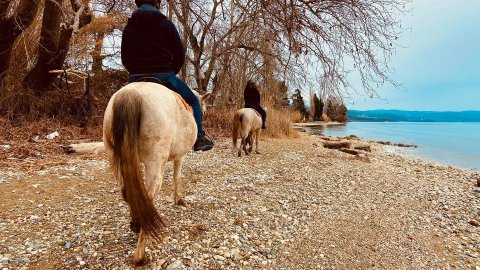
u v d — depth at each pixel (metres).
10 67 11.76
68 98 11.91
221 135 15.03
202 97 7.71
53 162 7.18
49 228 4.09
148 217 2.85
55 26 11.52
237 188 6.53
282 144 14.68
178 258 3.58
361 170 9.66
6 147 7.93
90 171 6.75
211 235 4.24
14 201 4.83
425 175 10.21
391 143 25.23
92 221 4.37
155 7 4.04
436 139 31.78
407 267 4.04
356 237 4.73
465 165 14.83
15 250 3.53
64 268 3.28
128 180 2.83
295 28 8.23
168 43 3.97
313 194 6.58
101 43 15.28
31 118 10.52
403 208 6.21
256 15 9.62
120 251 3.63
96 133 10.87
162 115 3.14
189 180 6.88
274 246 4.19
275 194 6.36
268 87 19.06
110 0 12.56
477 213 6.20
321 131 36.31
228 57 19.19
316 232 4.76
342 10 8.36
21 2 10.52
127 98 2.93
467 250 4.61
